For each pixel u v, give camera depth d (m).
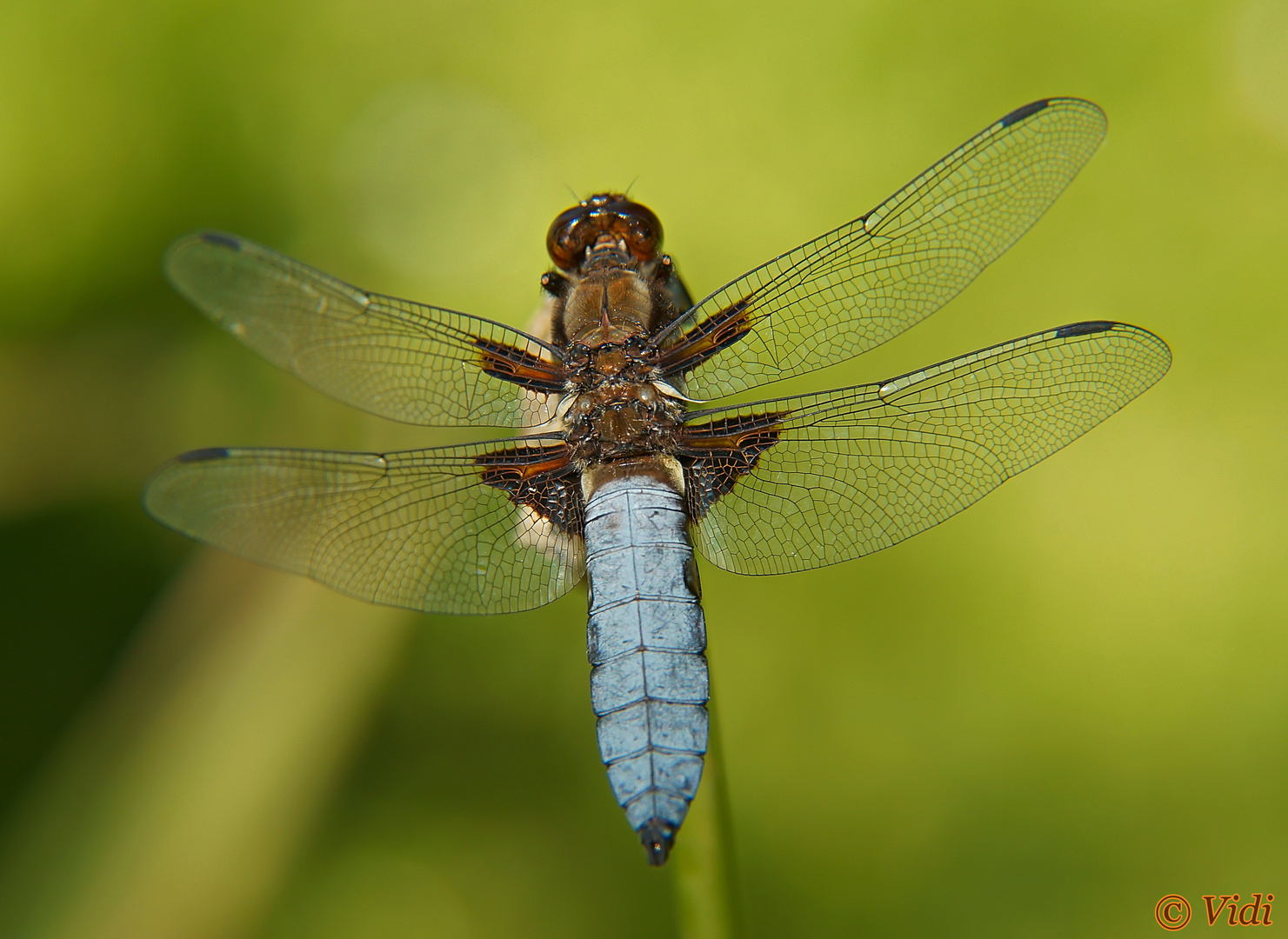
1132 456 0.61
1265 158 0.61
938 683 0.60
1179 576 0.60
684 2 0.64
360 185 0.63
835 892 0.60
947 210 0.56
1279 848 0.59
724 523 0.56
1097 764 0.60
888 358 0.61
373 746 0.60
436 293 0.62
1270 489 0.60
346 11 0.65
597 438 0.56
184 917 0.59
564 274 0.57
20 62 0.62
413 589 0.55
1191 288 0.61
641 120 0.62
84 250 0.62
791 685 0.60
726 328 0.56
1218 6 0.62
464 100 0.64
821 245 0.56
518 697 0.61
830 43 0.62
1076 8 0.62
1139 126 0.62
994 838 0.60
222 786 0.59
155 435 0.62
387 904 0.60
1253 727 0.60
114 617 0.61
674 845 0.55
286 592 0.60
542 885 0.60
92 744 0.60
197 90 0.63
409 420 0.56
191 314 0.62
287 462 0.55
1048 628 0.60
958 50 0.62
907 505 0.55
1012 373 0.55
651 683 0.55
